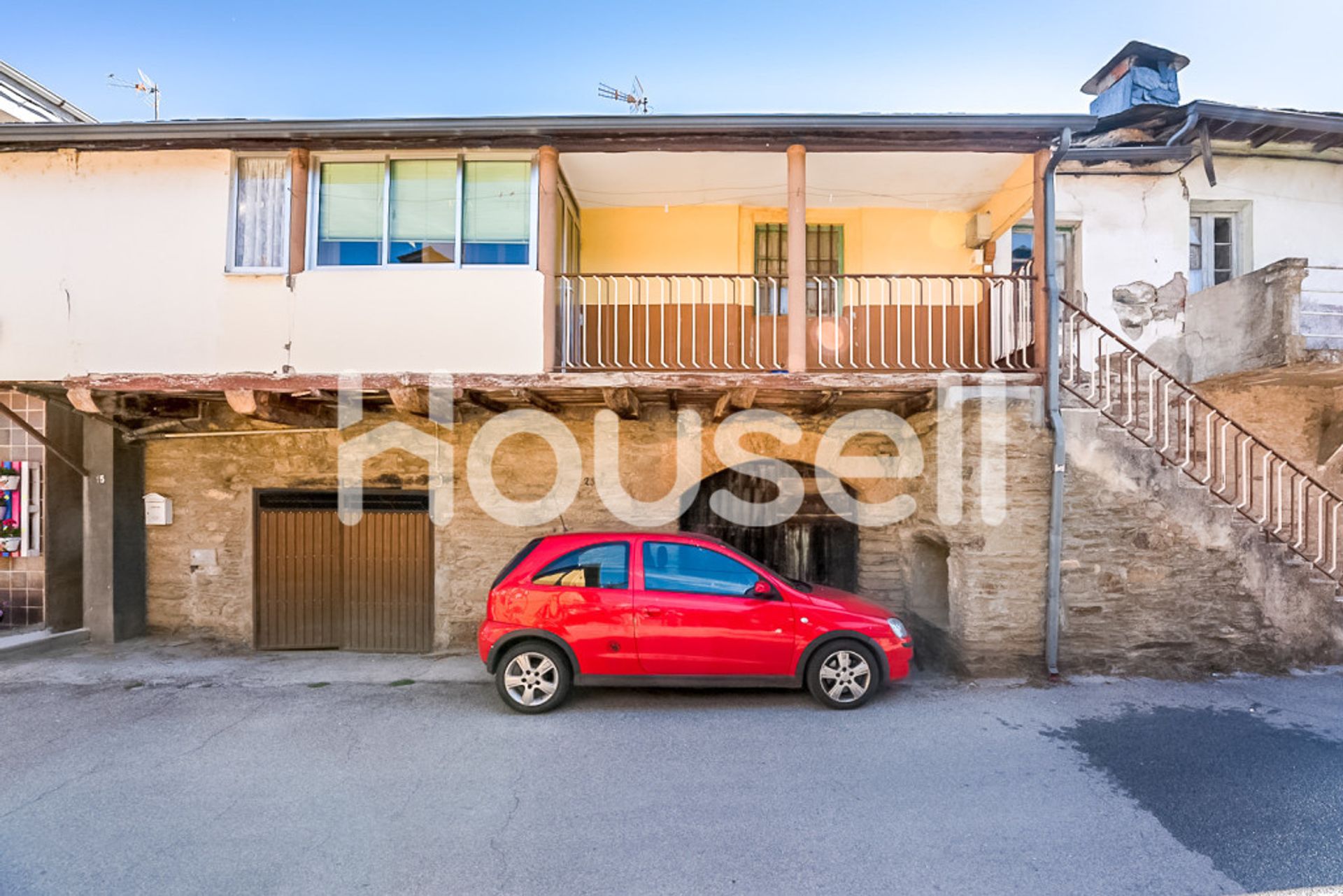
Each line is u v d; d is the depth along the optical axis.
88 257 6.50
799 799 4.12
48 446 7.29
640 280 8.16
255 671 6.83
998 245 8.12
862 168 7.02
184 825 3.85
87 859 3.51
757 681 5.59
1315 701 5.67
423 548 7.70
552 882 3.32
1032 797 4.12
